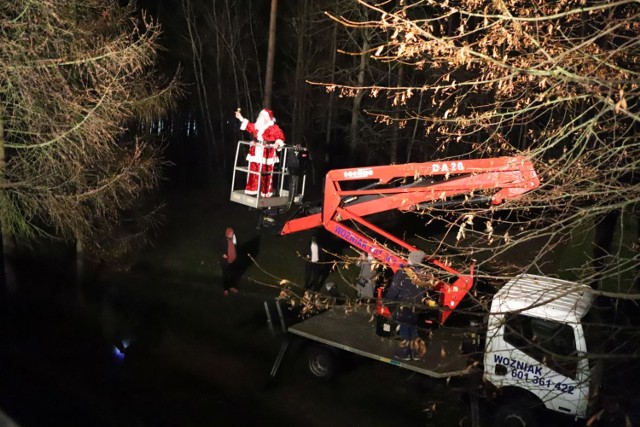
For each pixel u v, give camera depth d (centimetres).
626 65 712
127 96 1003
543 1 662
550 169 590
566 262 1188
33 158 999
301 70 2133
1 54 912
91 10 1101
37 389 866
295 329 916
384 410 858
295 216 1095
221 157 2584
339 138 2314
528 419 744
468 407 851
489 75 647
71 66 1006
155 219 1423
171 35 2598
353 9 1680
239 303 1258
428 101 1673
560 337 727
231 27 2438
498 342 768
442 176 1013
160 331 1109
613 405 625
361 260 827
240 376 954
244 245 1590
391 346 857
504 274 736
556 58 446
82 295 1238
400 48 491
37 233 1209
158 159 1171
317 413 849
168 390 904
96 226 1179
